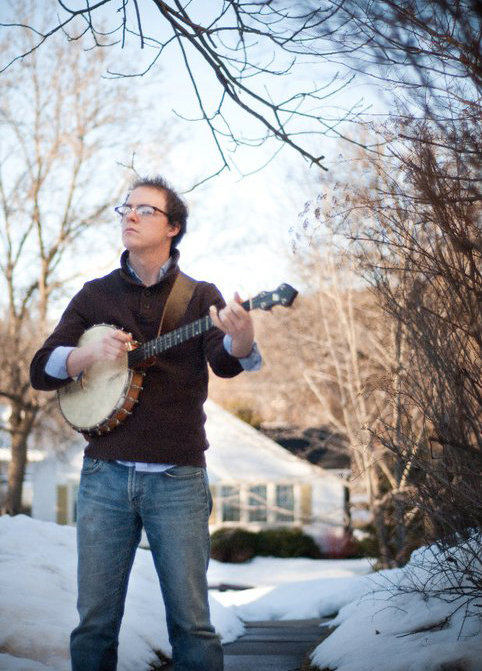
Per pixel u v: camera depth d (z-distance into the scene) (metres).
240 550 25.45
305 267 16.67
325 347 18.84
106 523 3.37
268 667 5.05
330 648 4.68
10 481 23.48
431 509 4.18
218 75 3.88
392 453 4.42
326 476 23.17
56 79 22.66
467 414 3.74
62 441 23.91
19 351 22.22
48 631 4.32
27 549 5.79
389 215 3.86
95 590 3.34
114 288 3.67
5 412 28.30
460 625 4.09
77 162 22.92
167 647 5.08
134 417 3.39
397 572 5.98
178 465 3.36
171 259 3.67
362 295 15.30
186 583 3.29
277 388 25.00
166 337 3.38
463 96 3.26
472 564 4.25
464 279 3.57
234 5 3.72
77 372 3.45
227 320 3.06
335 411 21.67
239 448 29.41
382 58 3.27
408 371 4.18
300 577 22.34
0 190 22.95
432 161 3.46
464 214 3.41
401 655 3.91
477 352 3.72
